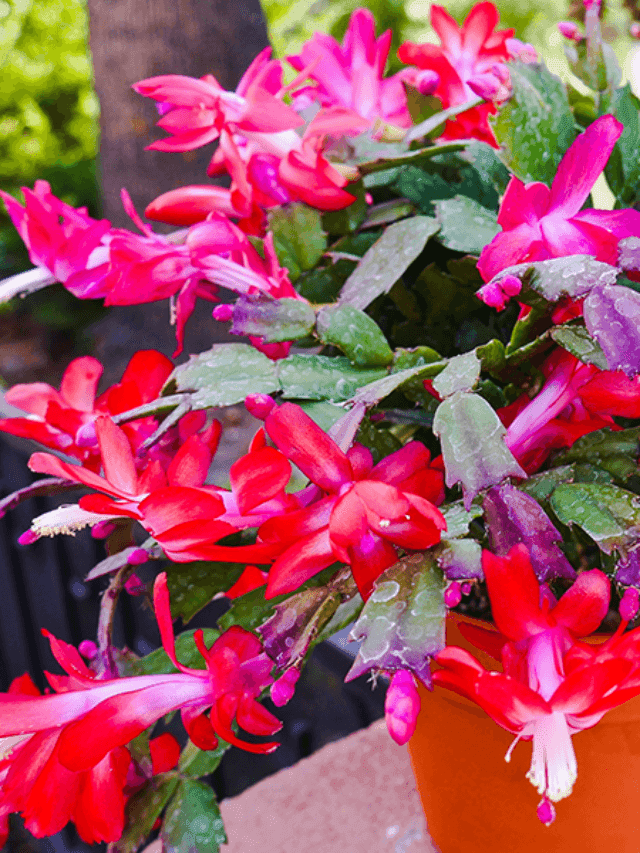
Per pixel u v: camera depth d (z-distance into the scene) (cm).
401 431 56
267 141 51
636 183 52
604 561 46
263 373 45
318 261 53
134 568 49
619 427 47
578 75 52
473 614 50
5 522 147
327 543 40
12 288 51
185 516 40
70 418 49
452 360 43
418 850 59
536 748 39
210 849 48
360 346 45
